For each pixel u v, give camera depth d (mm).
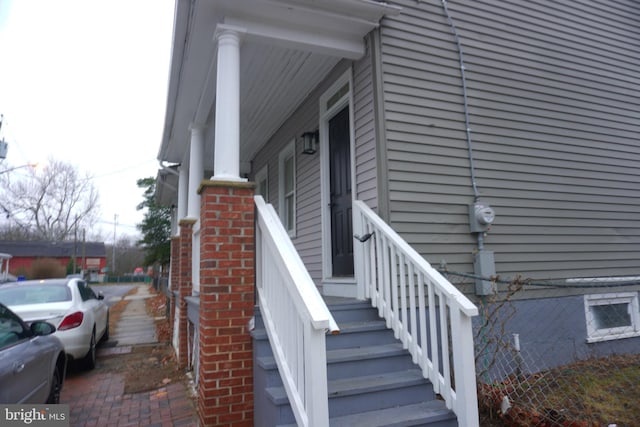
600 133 5324
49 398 3543
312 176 5477
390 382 2871
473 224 4145
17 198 36594
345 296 4277
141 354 7043
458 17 4590
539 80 5004
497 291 4020
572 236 4863
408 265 3211
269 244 3111
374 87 3988
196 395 4496
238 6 3488
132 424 3723
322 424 2111
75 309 5691
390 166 3873
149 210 23422
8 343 2887
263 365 2812
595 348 4750
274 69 4809
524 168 4691
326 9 3719
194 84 4754
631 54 5805
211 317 3096
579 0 5516
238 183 3293
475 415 2588
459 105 4398
